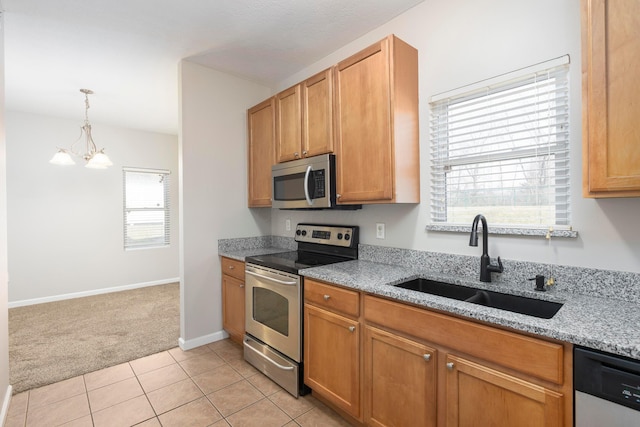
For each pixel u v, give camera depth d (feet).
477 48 5.78
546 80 5.07
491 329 3.87
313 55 8.77
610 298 4.43
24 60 8.75
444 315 4.35
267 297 7.73
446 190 6.42
